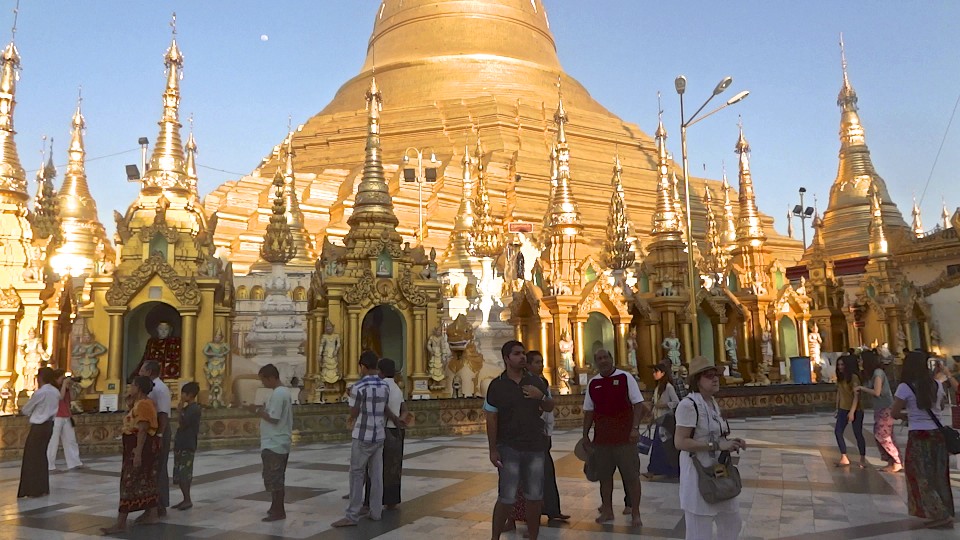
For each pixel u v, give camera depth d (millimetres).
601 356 11148
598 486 13922
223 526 10938
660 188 41312
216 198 58625
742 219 49000
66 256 51812
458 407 24891
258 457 19047
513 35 76312
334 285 25453
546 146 66375
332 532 10484
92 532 10758
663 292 35188
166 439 11891
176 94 27656
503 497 9102
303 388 26562
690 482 7961
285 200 40531
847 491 13000
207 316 23812
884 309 47125
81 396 22688
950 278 51719
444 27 74938
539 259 36656
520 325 34406
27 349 26094
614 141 71938
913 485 10648
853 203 63250
